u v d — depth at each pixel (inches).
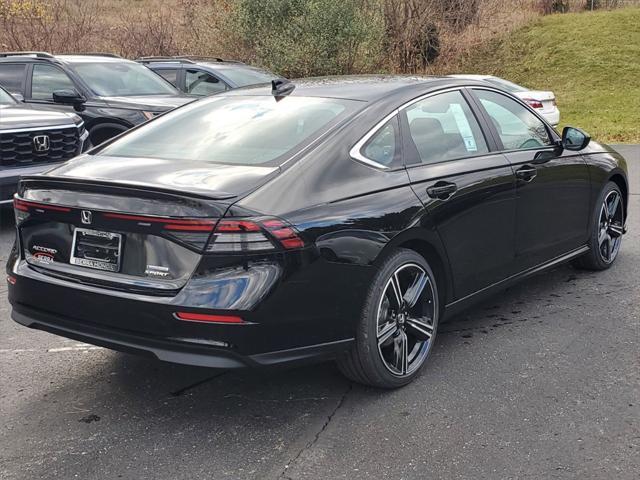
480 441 125.1
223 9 836.6
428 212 148.0
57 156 290.2
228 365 119.8
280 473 116.3
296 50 770.2
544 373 153.1
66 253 136.6
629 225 290.4
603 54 891.4
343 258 129.4
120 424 134.3
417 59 906.1
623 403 138.7
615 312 190.5
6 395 147.2
